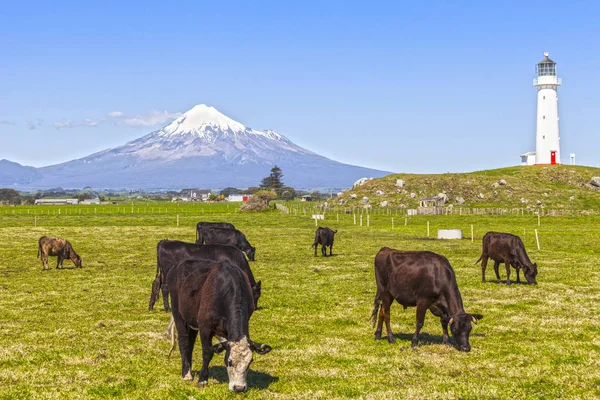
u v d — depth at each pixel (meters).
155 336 19.61
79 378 14.92
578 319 22.30
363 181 158.88
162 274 23.56
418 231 73.44
